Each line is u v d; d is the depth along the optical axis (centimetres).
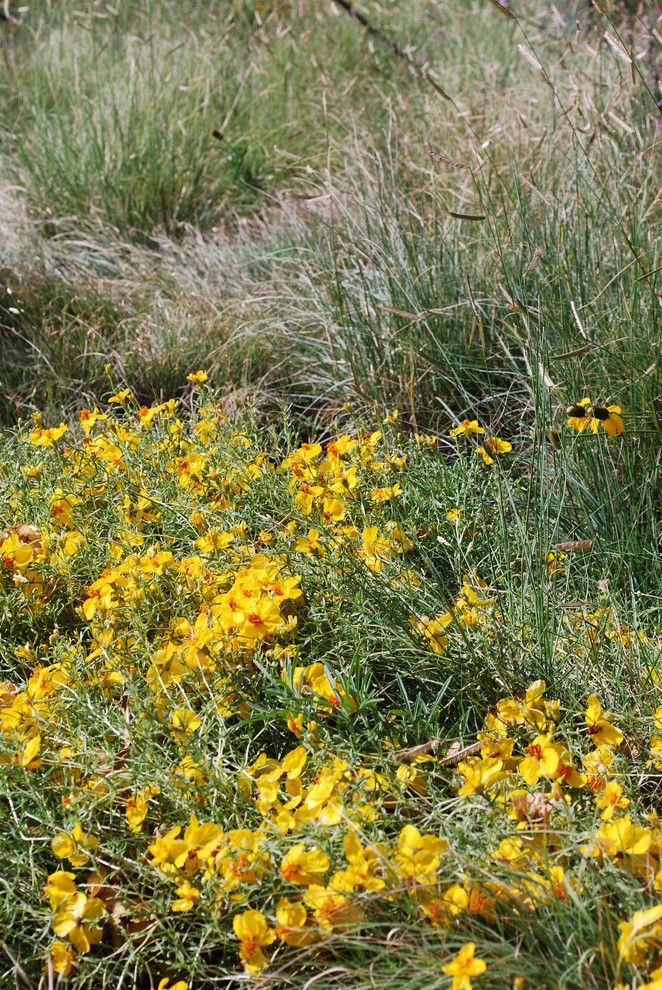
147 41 664
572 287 307
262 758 183
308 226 476
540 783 182
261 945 153
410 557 267
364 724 205
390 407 352
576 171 324
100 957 177
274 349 406
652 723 200
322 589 235
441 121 470
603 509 277
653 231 339
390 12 725
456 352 354
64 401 402
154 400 395
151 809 186
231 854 162
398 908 161
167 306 441
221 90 631
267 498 279
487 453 265
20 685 216
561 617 231
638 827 158
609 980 149
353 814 169
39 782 186
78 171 558
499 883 153
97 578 253
